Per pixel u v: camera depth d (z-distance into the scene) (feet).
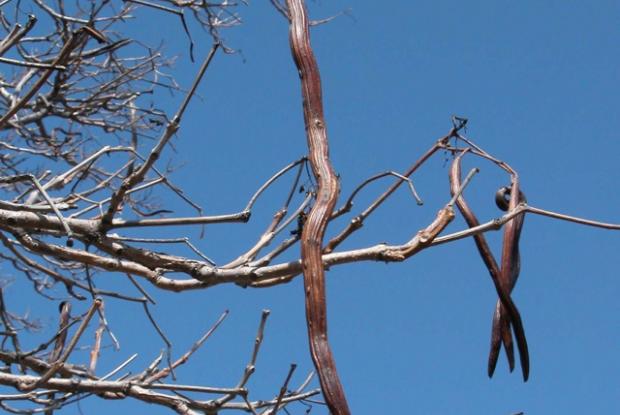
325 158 18.75
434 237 23.48
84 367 30.83
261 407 29.04
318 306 16.10
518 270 23.03
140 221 25.14
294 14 20.59
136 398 27.91
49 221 24.97
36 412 27.91
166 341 29.30
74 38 22.43
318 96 19.62
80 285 30.50
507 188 26.00
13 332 29.27
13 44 21.97
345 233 25.40
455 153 25.72
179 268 25.26
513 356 22.08
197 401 28.17
